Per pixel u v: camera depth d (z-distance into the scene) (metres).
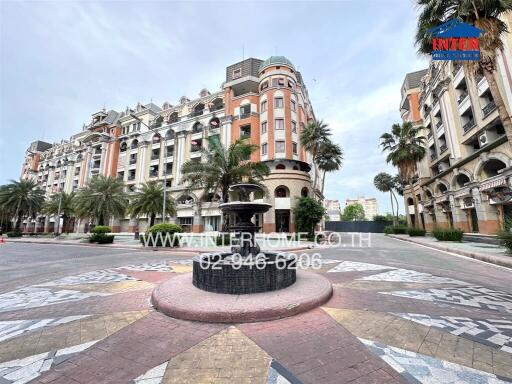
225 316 3.77
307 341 3.16
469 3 9.85
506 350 2.91
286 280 5.06
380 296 5.02
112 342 3.23
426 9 10.70
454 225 21.78
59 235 36.19
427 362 2.66
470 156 18.19
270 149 27.94
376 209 112.00
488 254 10.09
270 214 26.17
